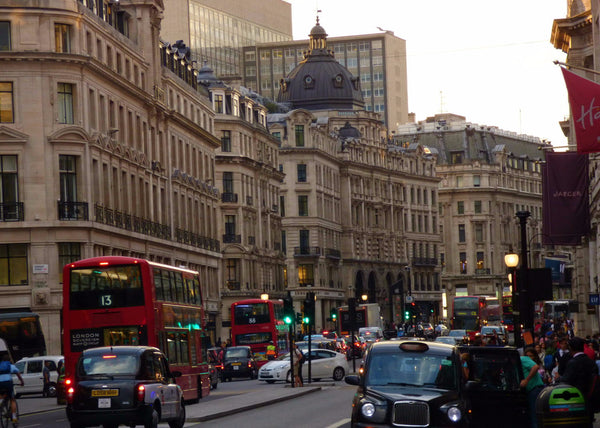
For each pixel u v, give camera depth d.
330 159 153.50
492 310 130.25
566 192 53.34
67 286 42.66
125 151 81.81
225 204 118.62
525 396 27.17
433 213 186.75
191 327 49.09
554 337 39.03
